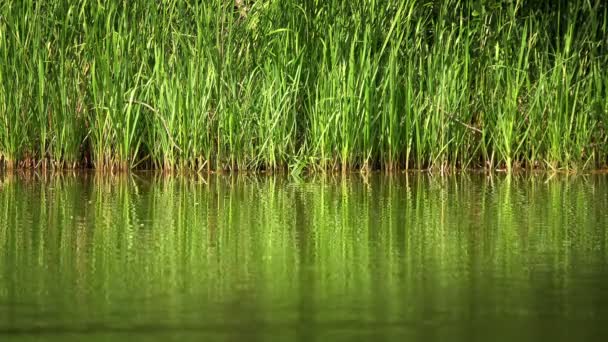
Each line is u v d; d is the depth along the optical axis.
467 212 20.70
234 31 27.98
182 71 27.66
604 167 29.27
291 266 15.30
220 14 27.86
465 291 13.77
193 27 28.23
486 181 26.38
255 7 28.05
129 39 27.67
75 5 27.75
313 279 14.43
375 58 27.78
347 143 27.69
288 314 12.56
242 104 27.91
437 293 13.64
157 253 16.28
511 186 25.27
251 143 27.91
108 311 12.69
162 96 27.59
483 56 29.05
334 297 13.38
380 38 28.22
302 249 16.66
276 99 27.80
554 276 14.66
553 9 30.50
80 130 28.08
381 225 19.02
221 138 27.84
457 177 27.28
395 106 28.05
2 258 15.80
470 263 15.59
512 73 28.86
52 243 17.06
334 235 17.91
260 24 27.92
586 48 30.08
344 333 11.77
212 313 12.59
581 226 18.81
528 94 28.72
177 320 12.29
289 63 27.84
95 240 17.38
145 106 27.91
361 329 11.95
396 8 28.28
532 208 21.27
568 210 20.92
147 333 11.76
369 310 12.79
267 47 27.84
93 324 12.12
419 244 17.11
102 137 27.69
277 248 16.72
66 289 13.80
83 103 27.97
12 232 18.08
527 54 28.64
